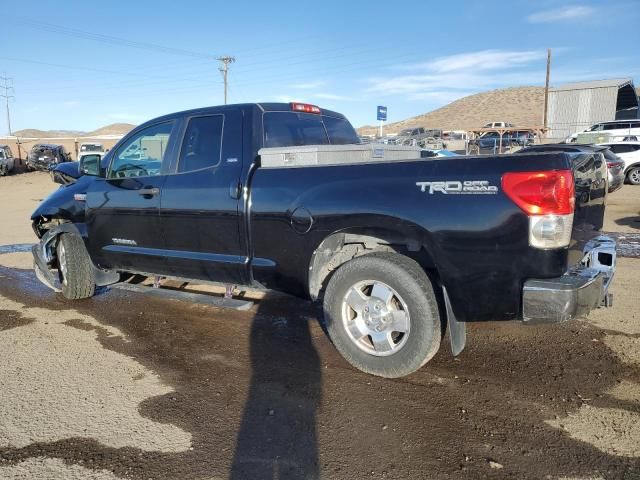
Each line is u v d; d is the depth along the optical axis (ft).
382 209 11.61
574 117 125.70
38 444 10.07
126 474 9.15
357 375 12.87
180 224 15.28
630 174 64.03
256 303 18.56
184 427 10.64
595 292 10.73
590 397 11.59
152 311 18.13
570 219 10.31
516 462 9.40
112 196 17.06
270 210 13.34
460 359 13.66
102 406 11.51
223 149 14.67
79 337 15.78
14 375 13.14
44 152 118.52
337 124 18.11
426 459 9.51
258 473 9.16
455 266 11.02
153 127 16.52
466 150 97.35
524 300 10.46
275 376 12.91
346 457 9.60
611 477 8.95
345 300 12.87
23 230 40.37
